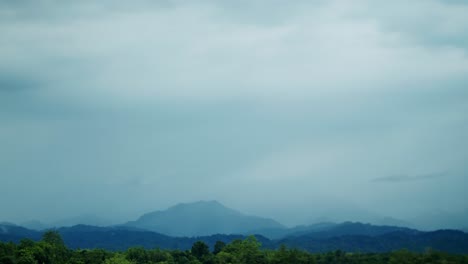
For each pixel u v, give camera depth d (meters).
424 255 113.81
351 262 122.25
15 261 123.12
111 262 138.88
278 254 128.62
